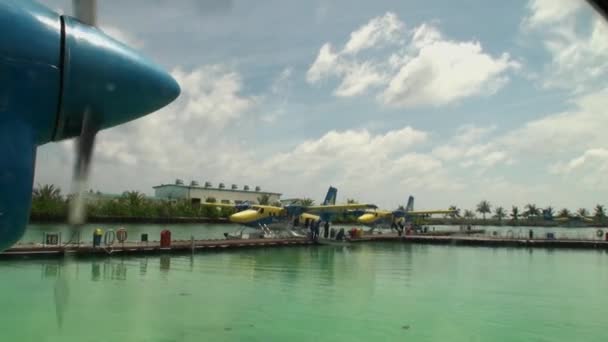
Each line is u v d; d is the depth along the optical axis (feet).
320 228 124.77
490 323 30.63
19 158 10.96
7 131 10.88
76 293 38.14
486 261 72.95
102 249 63.93
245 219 98.02
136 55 12.90
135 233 128.88
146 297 37.01
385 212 150.00
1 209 10.73
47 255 59.67
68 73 11.57
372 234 136.98
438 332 28.17
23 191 11.00
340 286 45.16
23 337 25.41
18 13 11.02
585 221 284.82
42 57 11.21
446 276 53.98
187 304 34.58
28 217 11.21
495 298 39.68
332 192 127.95
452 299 39.01
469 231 171.94
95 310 31.94
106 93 12.25
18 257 57.77
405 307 35.17
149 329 27.43
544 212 291.79
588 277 54.19
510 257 81.20
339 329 28.35
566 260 75.87
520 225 327.06
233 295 38.83
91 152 12.39
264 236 103.30
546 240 108.47
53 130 11.88
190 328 27.89
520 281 50.49
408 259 74.79
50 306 32.65
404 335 27.40
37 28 11.23
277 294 39.86
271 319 30.42
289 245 96.73
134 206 185.16
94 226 157.99
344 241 109.19
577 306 36.47
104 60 12.10
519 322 30.86
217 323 29.17
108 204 179.01
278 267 60.03
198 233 138.51
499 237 121.60
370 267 62.18
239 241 87.81
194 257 69.56
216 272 53.06
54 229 119.75
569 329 29.32
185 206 202.18
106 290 39.86
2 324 27.84
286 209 107.55
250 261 66.33
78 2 12.24
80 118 12.26
